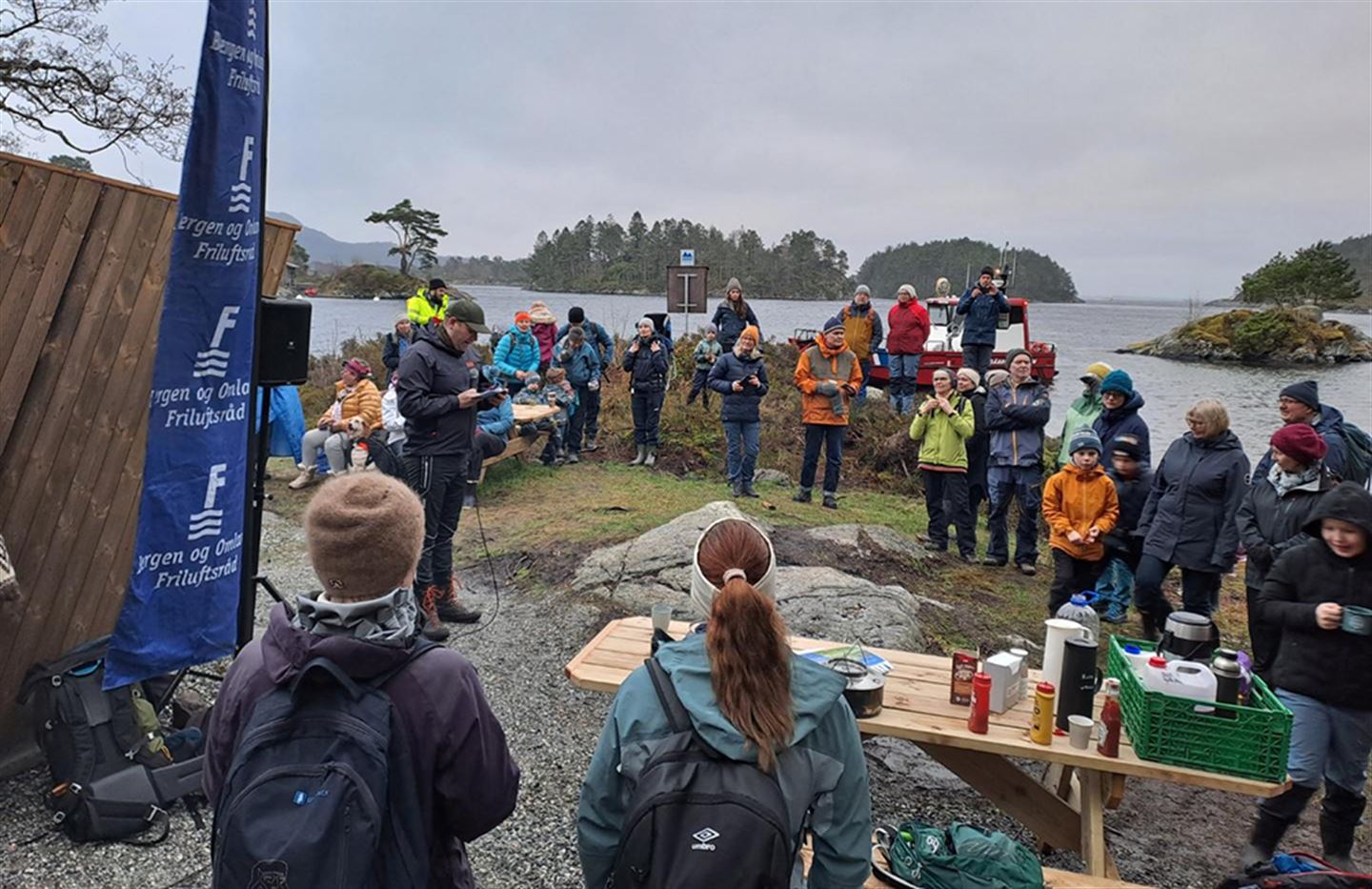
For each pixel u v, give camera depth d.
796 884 1.80
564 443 10.50
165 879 3.04
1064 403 22.42
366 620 1.59
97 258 3.64
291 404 9.09
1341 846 3.46
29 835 3.23
